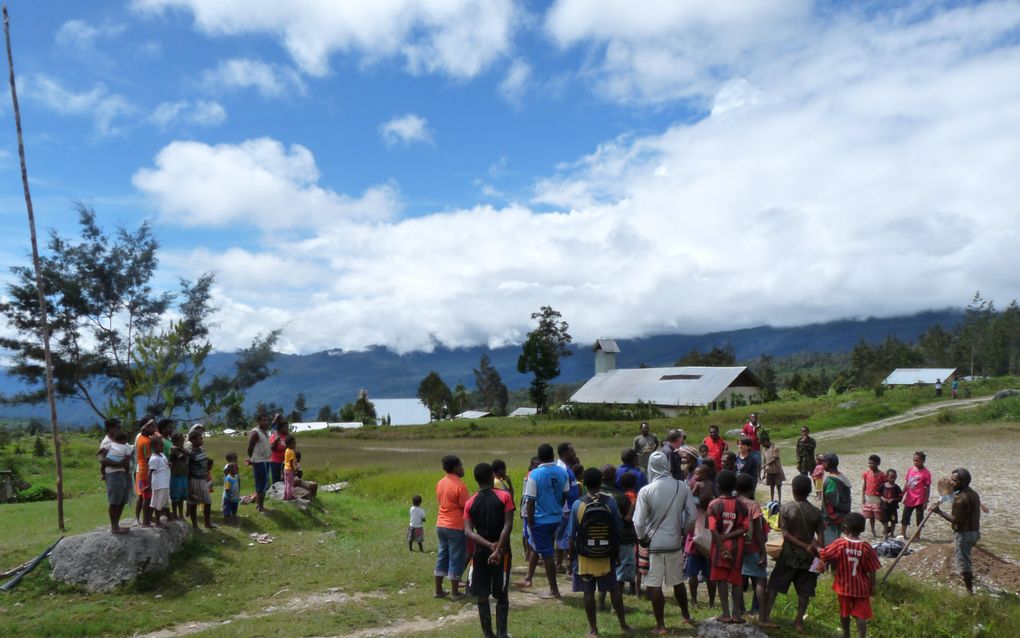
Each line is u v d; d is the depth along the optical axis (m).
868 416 47.62
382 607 10.38
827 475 10.01
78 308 44.34
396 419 111.38
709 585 9.20
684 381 74.94
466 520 8.03
